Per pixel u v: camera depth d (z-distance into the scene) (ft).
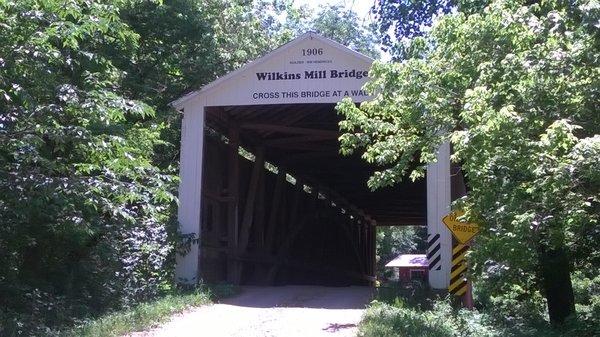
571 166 24.12
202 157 53.88
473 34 31.76
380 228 231.71
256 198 68.23
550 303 42.63
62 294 39.70
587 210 28.60
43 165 32.17
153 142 51.26
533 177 28.19
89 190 30.68
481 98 28.07
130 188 32.01
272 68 53.67
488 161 28.60
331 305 45.37
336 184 96.68
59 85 31.78
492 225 31.40
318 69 52.95
